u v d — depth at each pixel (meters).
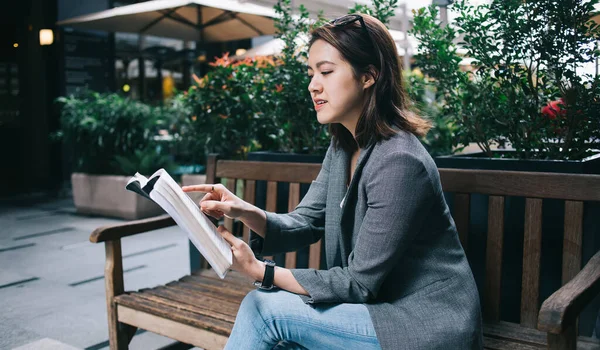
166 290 2.00
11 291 3.43
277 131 3.02
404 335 1.23
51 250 4.56
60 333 2.72
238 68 3.15
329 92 1.39
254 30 7.09
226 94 3.12
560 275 1.75
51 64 8.44
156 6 6.07
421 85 2.50
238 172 2.30
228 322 1.65
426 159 1.30
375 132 1.35
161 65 10.21
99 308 3.10
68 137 6.45
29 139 8.55
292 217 1.62
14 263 4.13
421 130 1.38
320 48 1.39
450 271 1.31
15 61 8.55
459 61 2.21
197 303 1.84
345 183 1.50
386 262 1.24
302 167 2.12
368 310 1.28
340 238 1.42
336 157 1.54
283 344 1.35
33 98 8.51
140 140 6.41
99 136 6.18
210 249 1.23
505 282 1.85
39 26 8.44
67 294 3.37
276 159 2.57
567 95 1.95
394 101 1.39
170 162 6.36
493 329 1.63
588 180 1.58
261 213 1.53
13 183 8.70
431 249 1.32
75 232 5.31
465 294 1.30
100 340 2.63
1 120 8.62
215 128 3.41
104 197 6.09
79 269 3.96
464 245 1.79
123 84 9.73
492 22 2.10
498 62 2.07
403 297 1.31
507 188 1.70
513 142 2.15
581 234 1.60
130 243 4.77
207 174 2.39
